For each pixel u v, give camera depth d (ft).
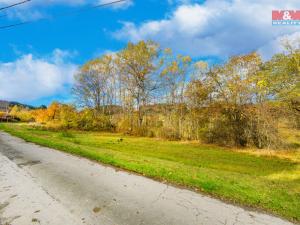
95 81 157.79
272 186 21.08
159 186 21.02
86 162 30.37
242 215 15.48
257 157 57.00
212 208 16.55
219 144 82.48
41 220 15.03
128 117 140.26
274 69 70.18
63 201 17.94
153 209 16.53
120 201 17.90
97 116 145.28
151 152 56.29
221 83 85.56
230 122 83.41
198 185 20.81
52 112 157.28
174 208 16.63
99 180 22.85
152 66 124.98
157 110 122.62
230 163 46.80
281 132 69.51
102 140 79.77
